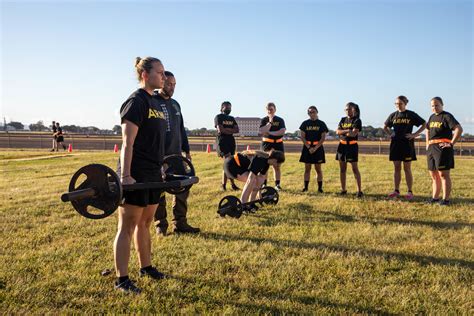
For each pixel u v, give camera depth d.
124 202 3.64
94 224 6.23
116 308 3.37
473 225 6.38
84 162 18.22
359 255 4.72
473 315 3.31
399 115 8.76
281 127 10.16
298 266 4.36
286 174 13.74
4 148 33.50
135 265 4.33
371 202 8.27
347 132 8.98
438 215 7.13
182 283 3.92
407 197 8.77
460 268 4.37
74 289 3.72
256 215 6.97
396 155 8.84
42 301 3.46
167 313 3.30
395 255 4.80
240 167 7.43
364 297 3.64
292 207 7.64
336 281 3.99
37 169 15.34
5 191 9.55
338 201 8.30
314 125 9.66
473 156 28.83
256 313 3.29
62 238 5.46
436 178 8.31
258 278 4.05
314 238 5.51
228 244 5.16
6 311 3.27
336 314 3.30
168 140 5.29
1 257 4.57
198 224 6.28
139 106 3.54
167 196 8.92
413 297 3.66
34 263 4.41
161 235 5.60
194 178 4.01
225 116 9.79
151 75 3.67
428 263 4.56
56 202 8.02
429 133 8.20
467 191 9.84
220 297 3.61
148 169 3.70
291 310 3.36
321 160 9.65
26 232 5.75
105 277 4.04
